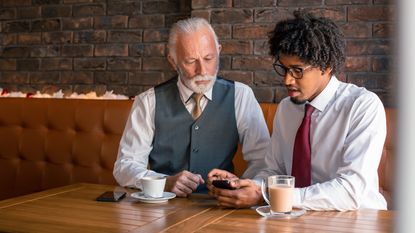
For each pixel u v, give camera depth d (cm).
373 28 239
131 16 292
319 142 150
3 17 323
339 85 154
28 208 130
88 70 303
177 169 187
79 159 265
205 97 188
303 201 127
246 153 192
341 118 146
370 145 137
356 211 126
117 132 258
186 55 176
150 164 191
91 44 302
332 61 141
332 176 147
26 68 319
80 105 267
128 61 294
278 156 166
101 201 139
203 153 187
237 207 131
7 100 283
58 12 309
